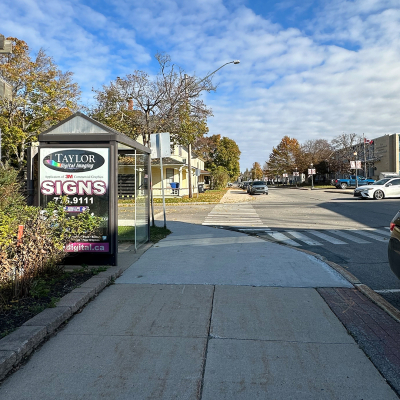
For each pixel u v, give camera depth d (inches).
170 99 951.0
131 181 351.9
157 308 181.2
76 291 193.8
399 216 185.0
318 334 151.3
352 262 289.6
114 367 126.3
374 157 2096.5
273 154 3405.5
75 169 256.1
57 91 1098.7
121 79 945.5
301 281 224.2
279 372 122.6
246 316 170.4
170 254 308.5
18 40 1001.5
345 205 842.2
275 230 473.7
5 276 181.5
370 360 130.6
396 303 195.0
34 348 138.9
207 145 3139.8
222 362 129.3
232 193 1651.1
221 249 328.5
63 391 112.8
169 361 130.0
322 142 2783.0
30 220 211.3
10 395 110.7
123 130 974.4
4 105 972.6
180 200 1074.7
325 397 109.3
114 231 255.9
